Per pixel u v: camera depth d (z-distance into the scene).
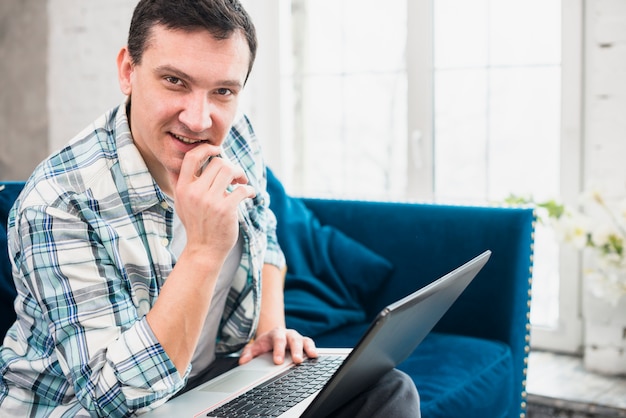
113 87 3.60
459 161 3.22
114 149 1.43
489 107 3.15
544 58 3.03
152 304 1.43
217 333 1.76
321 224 2.77
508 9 3.07
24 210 1.32
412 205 2.64
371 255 2.61
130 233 1.41
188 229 1.31
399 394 1.38
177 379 1.28
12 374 1.40
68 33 3.69
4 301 1.83
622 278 2.71
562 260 3.02
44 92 3.80
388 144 3.36
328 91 3.46
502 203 2.99
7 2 3.82
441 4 3.19
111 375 1.24
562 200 2.99
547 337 3.09
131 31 1.34
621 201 2.68
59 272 1.29
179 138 1.34
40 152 3.86
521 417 2.50
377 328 1.15
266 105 3.54
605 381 2.76
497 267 2.45
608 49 2.78
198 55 1.28
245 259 1.68
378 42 3.33
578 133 2.94
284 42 3.51
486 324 2.46
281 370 1.56
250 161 1.83
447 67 3.21
